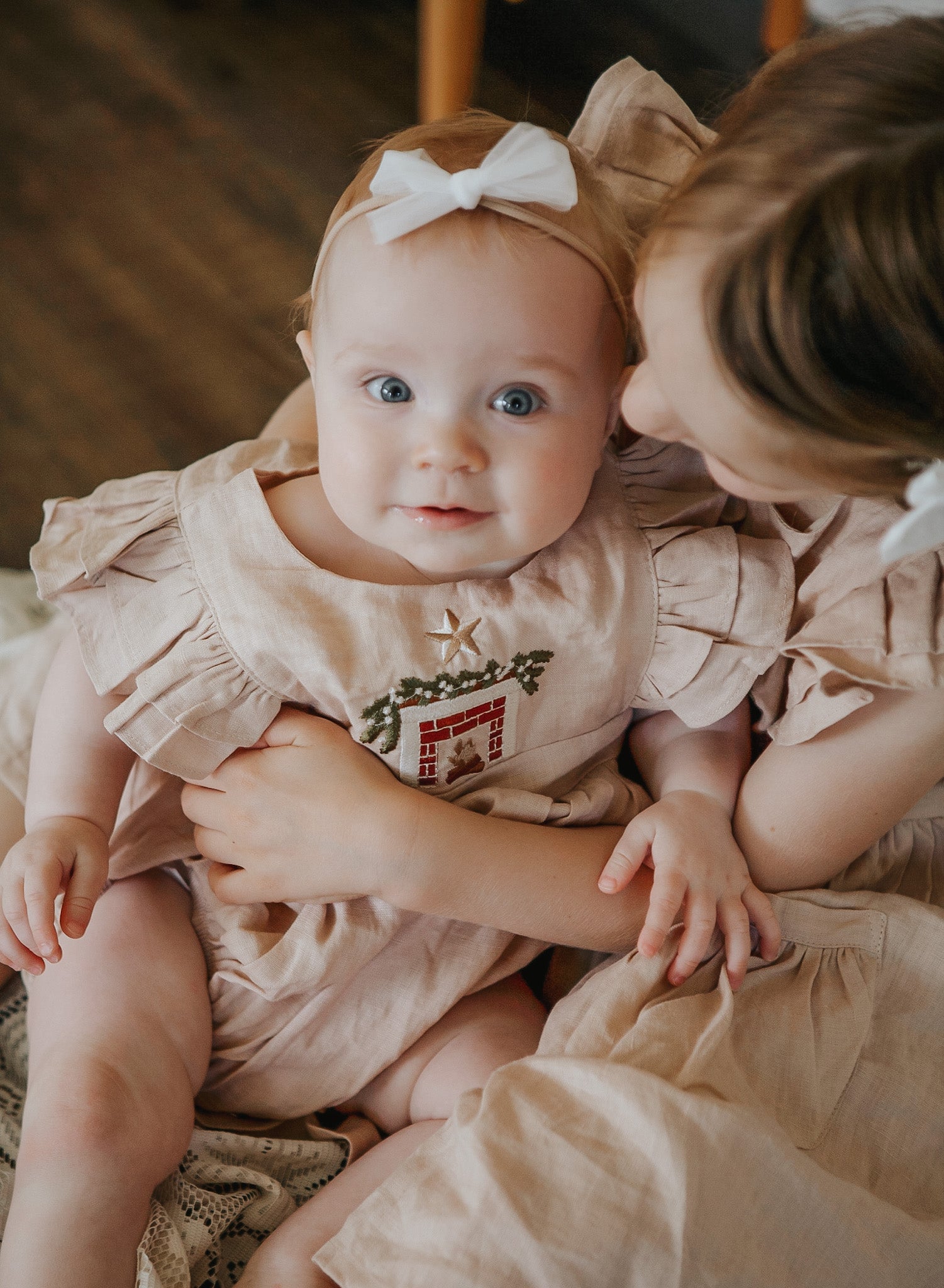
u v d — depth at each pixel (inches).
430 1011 31.9
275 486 32.7
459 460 27.4
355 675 29.8
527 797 31.9
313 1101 32.2
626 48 90.9
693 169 24.2
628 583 31.7
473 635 30.5
